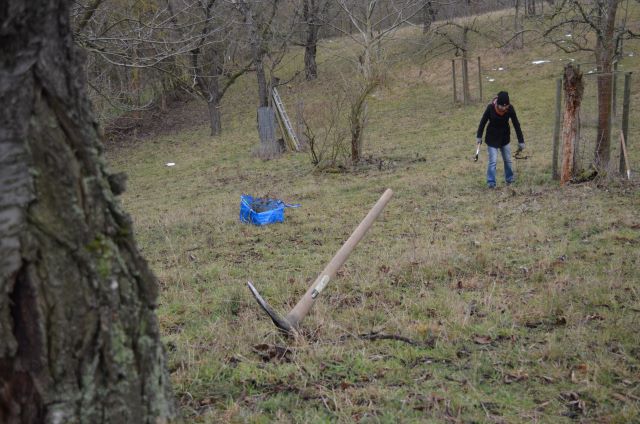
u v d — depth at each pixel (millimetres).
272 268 6961
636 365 3697
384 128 23016
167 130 30172
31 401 1881
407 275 6121
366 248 7629
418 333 4379
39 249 1846
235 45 22859
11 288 1829
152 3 14578
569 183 10906
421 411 3193
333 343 4211
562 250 6691
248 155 21328
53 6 1846
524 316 4668
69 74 1924
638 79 23031
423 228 8547
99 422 1954
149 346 2098
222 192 14789
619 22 29328
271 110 21031
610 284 5238
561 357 3850
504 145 11289
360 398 3342
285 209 11094
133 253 2064
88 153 1947
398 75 30656
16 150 1812
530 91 24719
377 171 14781
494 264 6344
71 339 1900
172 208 13172
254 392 3492
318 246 8047
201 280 6586
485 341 4195
